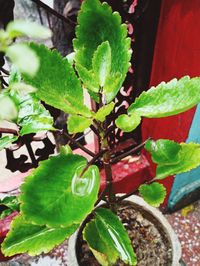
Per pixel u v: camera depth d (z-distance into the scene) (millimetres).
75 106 212
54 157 226
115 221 275
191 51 346
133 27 384
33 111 273
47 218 192
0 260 566
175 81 226
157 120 478
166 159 268
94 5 226
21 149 732
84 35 242
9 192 554
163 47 389
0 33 140
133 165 570
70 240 366
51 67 215
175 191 571
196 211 618
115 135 529
